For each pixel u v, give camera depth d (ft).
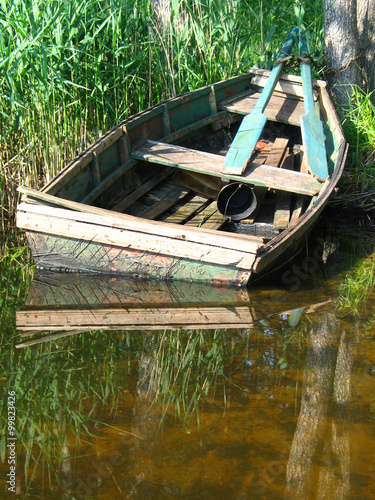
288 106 20.48
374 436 7.24
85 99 17.98
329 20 21.01
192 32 21.38
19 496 6.20
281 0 24.70
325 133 18.71
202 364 9.16
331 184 13.74
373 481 6.40
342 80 21.42
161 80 20.58
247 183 15.53
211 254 11.90
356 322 10.79
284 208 15.88
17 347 9.66
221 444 7.05
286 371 8.93
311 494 6.17
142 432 7.32
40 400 8.11
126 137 15.71
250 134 16.08
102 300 11.62
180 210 15.81
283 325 10.61
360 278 13.32
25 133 16.17
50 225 12.39
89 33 16.76
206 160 15.62
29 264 13.87
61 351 9.57
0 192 17.01
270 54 23.31
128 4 18.58
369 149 19.86
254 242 11.82
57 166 17.04
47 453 6.93
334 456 6.83
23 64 15.56
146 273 12.57
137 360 9.32
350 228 17.98
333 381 8.61
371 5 21.48
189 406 7.92
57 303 11.48
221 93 20.54
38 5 15.55
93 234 12.28
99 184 14.52
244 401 8.03
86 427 7.45
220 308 11.30
